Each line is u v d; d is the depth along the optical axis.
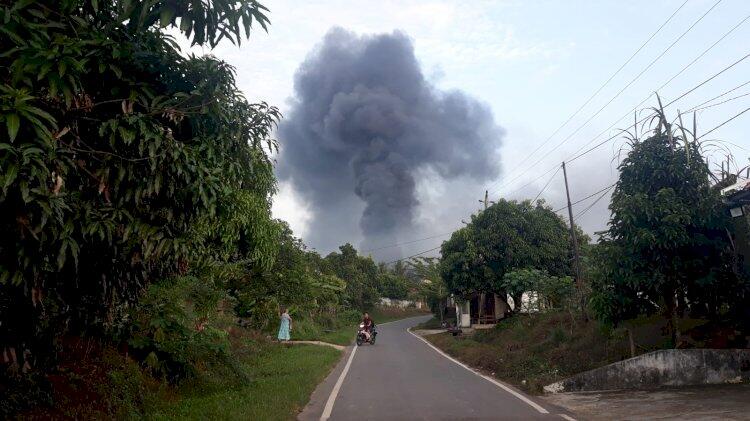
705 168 12.50
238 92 6.00
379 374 15.20
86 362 8.40
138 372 9.05
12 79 4.14
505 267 30.44
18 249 4.26
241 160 6.20
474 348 21.03
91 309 7.12
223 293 16.77
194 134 5.66
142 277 6.57
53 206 4.19
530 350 17.56
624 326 14.32
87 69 4.84
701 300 12.74
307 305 30.36
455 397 10.86
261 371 14.20
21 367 6.63
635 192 12.79
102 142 5.20
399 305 82.56
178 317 11.81
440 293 50.59
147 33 5.52
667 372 11.31
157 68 5.45
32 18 4.59
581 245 31.84
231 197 6.03
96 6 4.72
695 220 12.27
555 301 25.36
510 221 30.66
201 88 5.54
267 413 8.33
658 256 12.29
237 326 20.59
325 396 11.15
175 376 10.14
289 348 21.22
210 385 10.45
